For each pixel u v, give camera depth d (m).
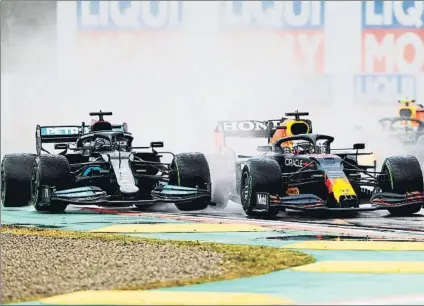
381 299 33.72
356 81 114.56
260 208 58.16
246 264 39.69
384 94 114.06
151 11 118.50
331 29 115.00
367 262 40.91
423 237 48.56
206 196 62.31
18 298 33.25
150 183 65.44
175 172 62.94
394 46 113.88
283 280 36.88
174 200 61.12
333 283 36.47
